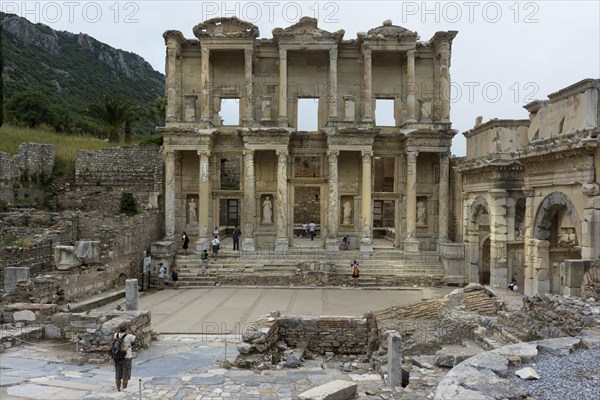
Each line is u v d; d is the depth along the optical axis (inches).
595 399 317.7
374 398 490.0
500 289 1170.0
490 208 1257.4
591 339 436.1
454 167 1632.6
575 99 865.5
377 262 1571.1
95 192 1819.6
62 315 759.1
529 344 420.2
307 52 1763.0
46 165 1873.8
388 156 1782.7
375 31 1702.8
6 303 877.8
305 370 660.7
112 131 2444.6
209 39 1700.3
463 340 727.7
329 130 1664.6
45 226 1473.9
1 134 2073.1
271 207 1786.4
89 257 1132.5
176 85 1752.0
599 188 801.6
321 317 858.1
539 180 971.3
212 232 1752.0
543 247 966.4
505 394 317.4
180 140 1685.5
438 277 1473.9
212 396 532.4
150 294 1309.1
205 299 1239.5
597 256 809.5
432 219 1779.0
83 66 4379.9
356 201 1780.3
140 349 764.0
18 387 549.6
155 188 1797.5
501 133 1220.5
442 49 1715.1
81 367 641.6
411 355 694.5
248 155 1673.2
